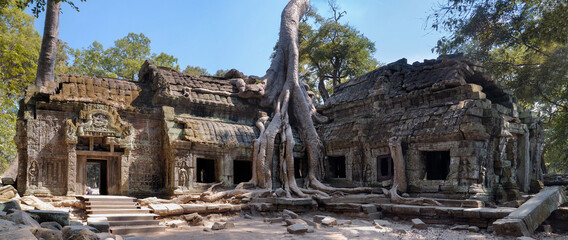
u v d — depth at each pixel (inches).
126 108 852.6
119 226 584.4
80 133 776.3
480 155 727.1
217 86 1002.1
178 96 911.7
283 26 1115.3
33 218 451.2
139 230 572.1
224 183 887.7
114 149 832.3
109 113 818.2
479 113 735.1
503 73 890.1
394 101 909.8
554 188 613.3
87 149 804.6
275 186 939.3
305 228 560.7
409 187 800.3
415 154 799.1
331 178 982.4
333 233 560.7
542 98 1013.8
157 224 619.2
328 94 1758.1
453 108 768.3
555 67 817.5
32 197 652.7
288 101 1026.7
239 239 516.4
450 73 821.2
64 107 794.2
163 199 812.6
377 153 879.7
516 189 761.6
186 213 691.4
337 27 1529.3
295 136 1008.2
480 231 576.7
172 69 987.3
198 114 949.8
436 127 767.7
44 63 970.1
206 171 1033.5
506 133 765.9
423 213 666.2
